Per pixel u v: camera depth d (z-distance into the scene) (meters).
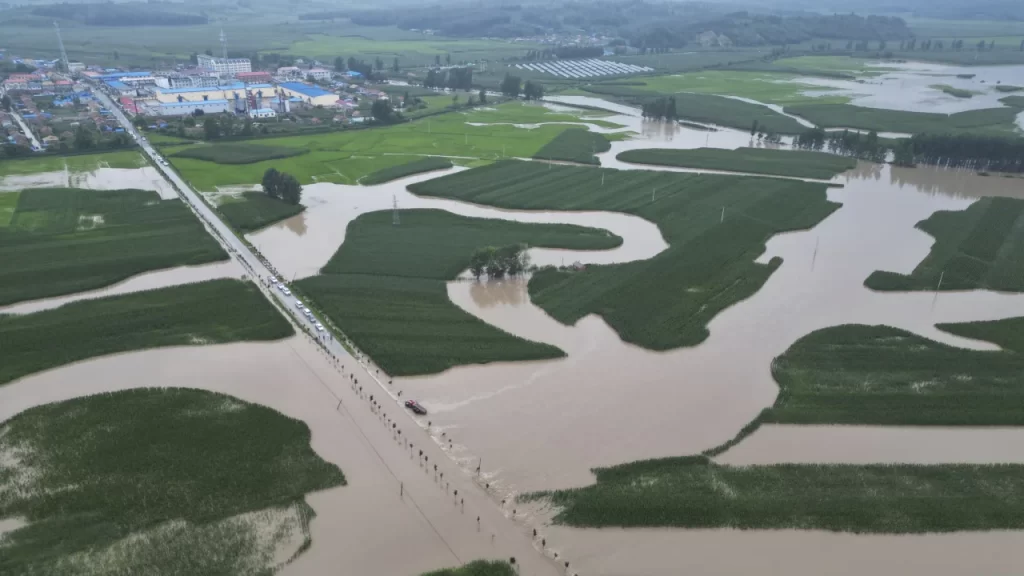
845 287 115.19
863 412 81.75
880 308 107.94
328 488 69.25
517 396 84.69
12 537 62.19
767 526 65.12
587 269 120.75
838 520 65.62
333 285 113.25
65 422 78.25
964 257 125.06
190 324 100.88
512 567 60.50
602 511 66.50
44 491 67.81
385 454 74.38
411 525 65.00
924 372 89.81
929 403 83.31
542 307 107.38
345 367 90.31
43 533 62.66
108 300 107.56
